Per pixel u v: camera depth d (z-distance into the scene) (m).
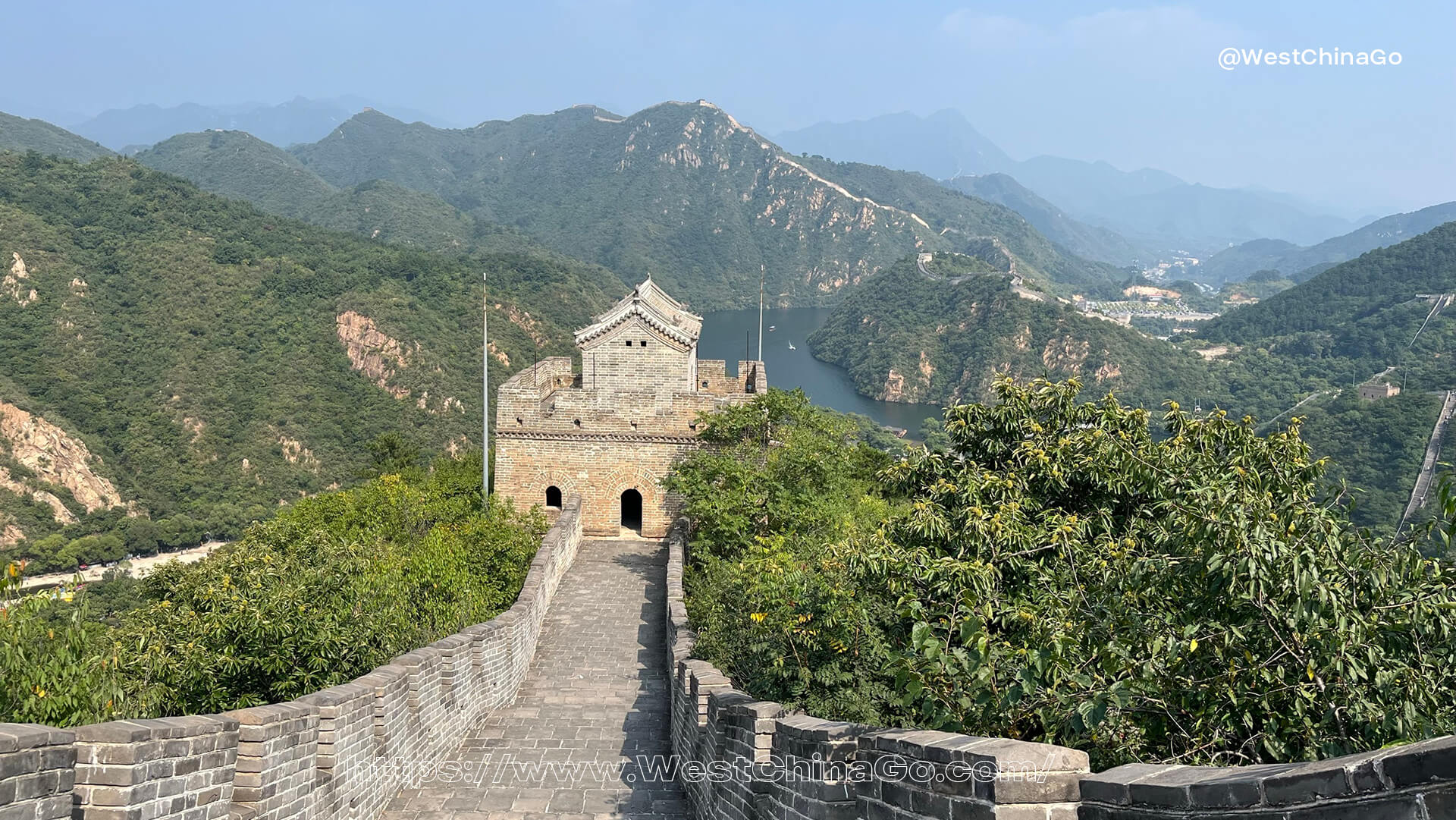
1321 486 13.47
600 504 38.50
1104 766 8.75
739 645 16.33
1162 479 13.54
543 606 27.78
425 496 35.44
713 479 33.47
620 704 21.34
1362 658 8.62
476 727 19.17
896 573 12.97
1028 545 12.80
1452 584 9.09
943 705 9.88
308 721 11.47
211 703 15.26
